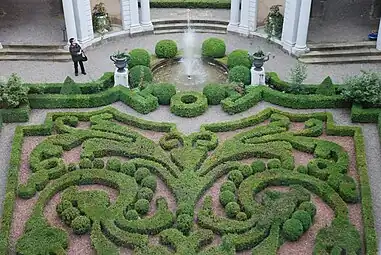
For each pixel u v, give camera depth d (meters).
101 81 30.06
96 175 23.69
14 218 22.09
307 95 28.86
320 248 20.03
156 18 37.88
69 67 33.06
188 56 34.44
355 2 40.16
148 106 28.22
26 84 29.61
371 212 21.62
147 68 30.73
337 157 24.77
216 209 22.41
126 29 36.50
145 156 24.92
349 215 22.06
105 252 20.03
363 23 36.94
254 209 21.83
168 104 29.03
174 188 23.03
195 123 27.67
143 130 27.25
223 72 32.81
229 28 36.94
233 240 20.44
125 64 29.38
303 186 23.38
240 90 29.22
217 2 38.97
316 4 39.62
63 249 20.12
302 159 25.16
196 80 32.00
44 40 34.78
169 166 24.28
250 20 36.00
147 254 19.98
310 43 34.34
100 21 35.81
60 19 37.66
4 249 20.14
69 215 21.44
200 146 25.30
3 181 24.06
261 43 35.84
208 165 24.33
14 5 39.94
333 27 36.44
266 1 40.16
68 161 25.12
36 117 28.25
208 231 20.88
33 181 23.36
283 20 34.78
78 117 27.75
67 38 34.47
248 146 25.44
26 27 36.59
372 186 23.58
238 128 27.16
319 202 22.80
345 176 23.38
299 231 20.67
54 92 29.77
